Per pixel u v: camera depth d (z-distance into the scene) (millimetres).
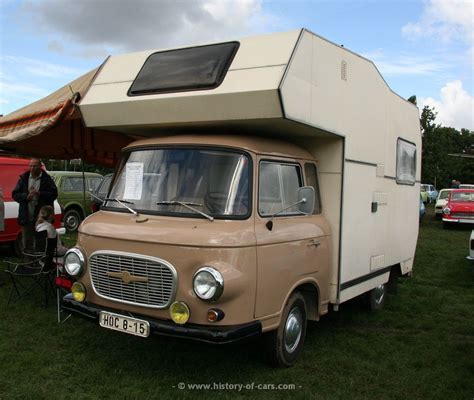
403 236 7359
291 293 4598
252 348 5160
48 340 5266
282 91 4086
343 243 5387
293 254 4570
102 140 7027
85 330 5559
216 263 3863
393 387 4508
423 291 8422
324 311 5203
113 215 4617
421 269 10516
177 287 3936
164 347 5113
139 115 4840
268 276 4227
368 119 5961
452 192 20109
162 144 4770
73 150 7395
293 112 4277
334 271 5328
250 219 4230
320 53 4789
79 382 4316
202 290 3795
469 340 5918
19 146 7074
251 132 5020
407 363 5090
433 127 33812
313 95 4641
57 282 5848
